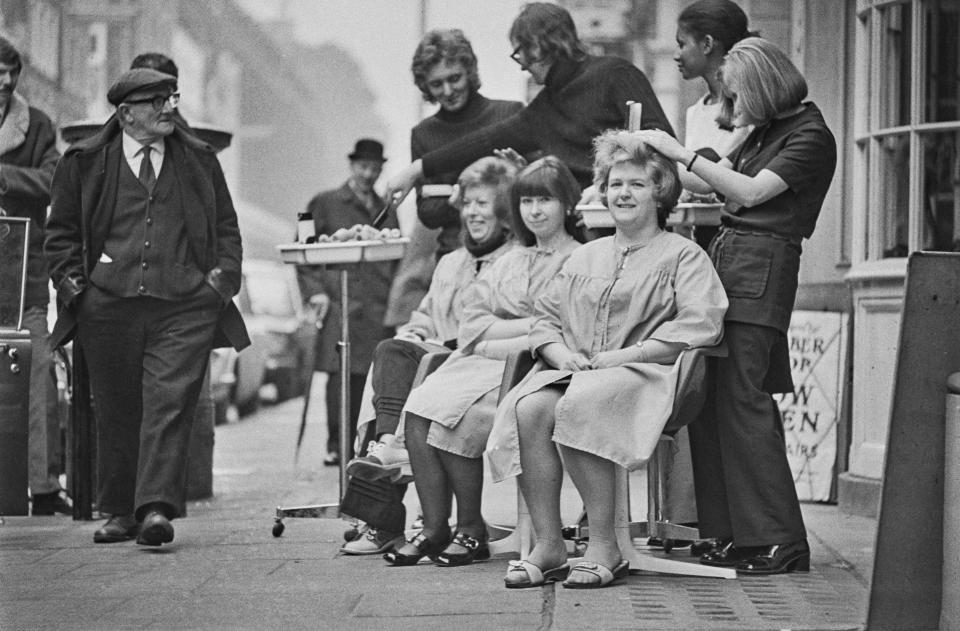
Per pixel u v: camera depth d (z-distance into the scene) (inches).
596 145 425.7
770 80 422.9
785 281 421.7
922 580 332.8
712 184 416.5
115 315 502.0
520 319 446.3
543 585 402.3
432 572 429.7
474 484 443.2
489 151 548.1
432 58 583.5
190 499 654.5
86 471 577.0
